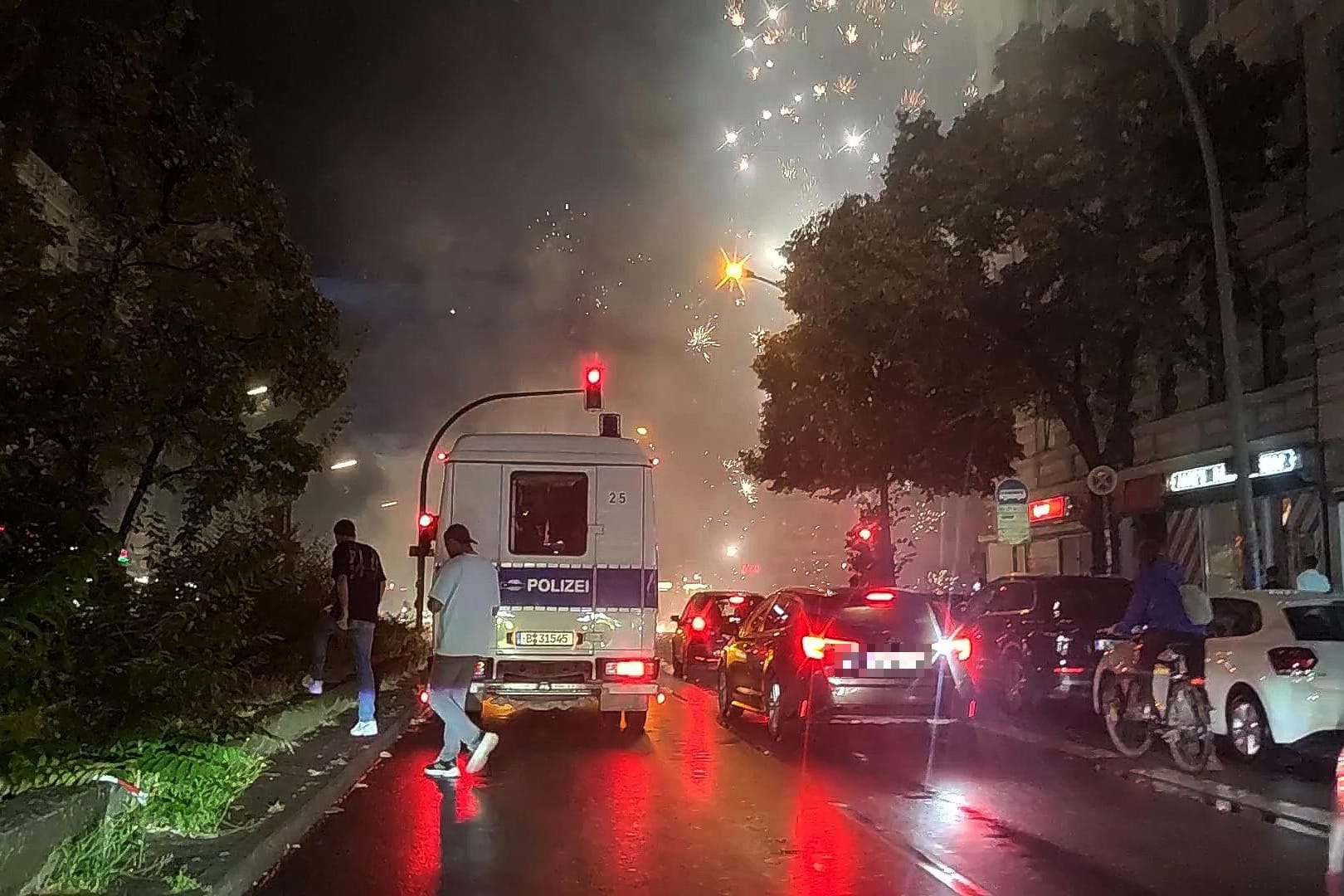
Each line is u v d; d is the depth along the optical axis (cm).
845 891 764
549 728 1661
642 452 1506
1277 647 1216
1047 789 1159
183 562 1125
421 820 993
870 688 1405
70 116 1170
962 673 1437
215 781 927
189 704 865
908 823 985
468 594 1199
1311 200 2172
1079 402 2203
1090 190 1995
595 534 1484
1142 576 1304
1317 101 2158
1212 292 2128
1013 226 2089
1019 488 2006
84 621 862
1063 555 3306
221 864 744
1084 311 2067
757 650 1605
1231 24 2455
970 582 3878
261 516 1345
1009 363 2138
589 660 1470
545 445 1492
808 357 2423
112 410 1119
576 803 1072
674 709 1958
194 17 1215
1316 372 2161
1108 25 2033
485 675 1452
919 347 2145
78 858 674
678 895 753
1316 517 2167
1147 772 1254
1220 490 2481
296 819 919
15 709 743
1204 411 2536
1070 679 1639
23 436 1080
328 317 1276
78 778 727
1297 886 784
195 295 1202
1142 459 2814
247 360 1229
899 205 2120
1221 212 1759
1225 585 2464
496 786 1166
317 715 1474
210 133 1209
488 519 1474
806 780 1210
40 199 1162
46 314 1096
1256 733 1240
